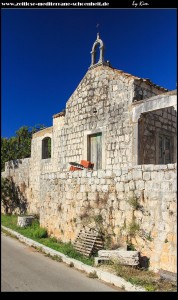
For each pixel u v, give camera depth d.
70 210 14.20
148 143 14.39
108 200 12.25
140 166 10.98
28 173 24.08
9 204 26.81
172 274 8.91
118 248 11.22
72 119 17.75
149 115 14.60
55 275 9.94
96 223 12.58
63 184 14.91
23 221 18.67
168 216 9.80
